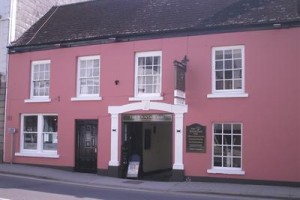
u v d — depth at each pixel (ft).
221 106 50.42
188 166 51.42
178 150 52.01
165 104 53.11
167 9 59.36
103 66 57.77
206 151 50.75
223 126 50.78
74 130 59.21
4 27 66.44
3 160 64.80
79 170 58.90
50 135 61.87
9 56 65.72
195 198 40.27
